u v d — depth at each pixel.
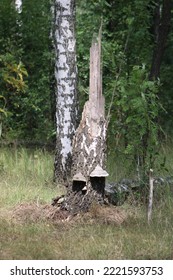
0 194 10.64
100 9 15.89
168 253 7.91
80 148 9.42
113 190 10.27
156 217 9.46
